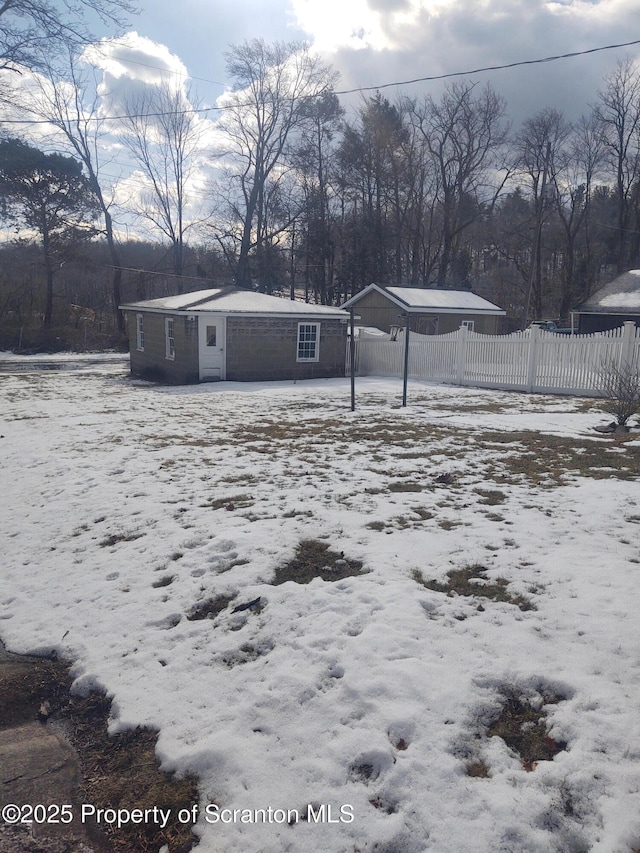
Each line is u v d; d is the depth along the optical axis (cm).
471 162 4259
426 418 1183
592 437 962
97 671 365
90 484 723
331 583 432
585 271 4253
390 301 3003
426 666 327
